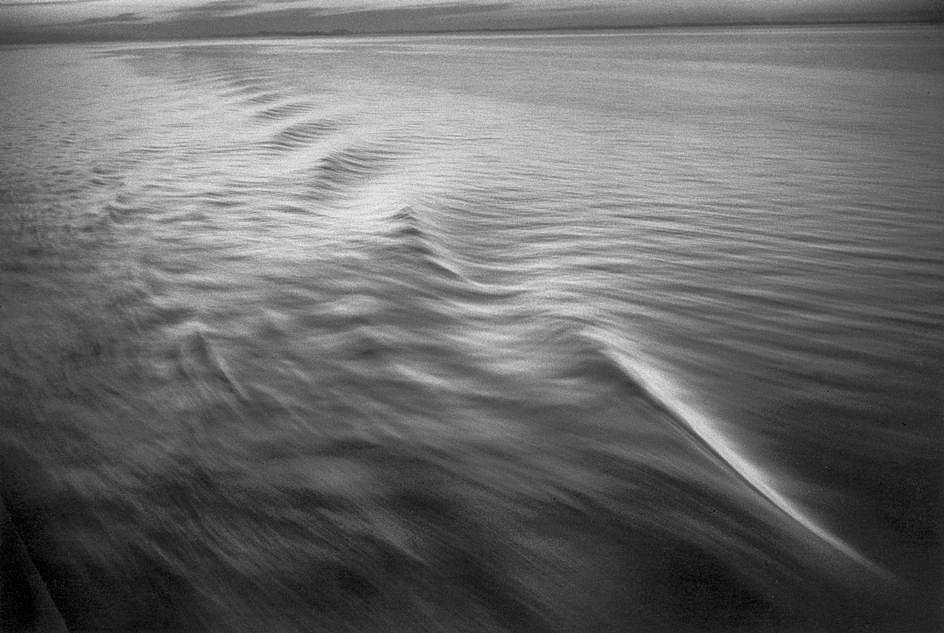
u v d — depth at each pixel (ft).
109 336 15.66
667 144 39.99
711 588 8.67
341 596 8.60
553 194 28.48
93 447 11.56
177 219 24.84
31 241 22.52
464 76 91.04
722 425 12.34
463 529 9.66
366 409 12.73
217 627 8.19
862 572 8.87
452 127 46.73
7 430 12.03
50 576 8.75
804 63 105.91
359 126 46.93
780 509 10.06
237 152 37.83
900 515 9.89
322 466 11.05
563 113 54.13
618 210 26.04
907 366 14.39
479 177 31.58
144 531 9.62
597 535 9.57
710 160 35.17
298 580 8.83
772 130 44.52
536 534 9.60
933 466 11.01
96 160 36.14
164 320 16.49
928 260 20.25
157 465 11.08
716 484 10.59
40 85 88.17
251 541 9.45
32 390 13.37
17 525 9.63
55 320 16.53
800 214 25.07
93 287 18.56
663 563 9.07
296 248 21.38
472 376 13.83
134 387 13.46
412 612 8.41
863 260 20.35
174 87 79.66
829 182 29.91
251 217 25.03
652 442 11.60
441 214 25.29
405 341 15.33
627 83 78.74
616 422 12.16
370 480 10.75
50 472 10.89
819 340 15.56
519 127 46.93
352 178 31.81
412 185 29.71
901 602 8.42
